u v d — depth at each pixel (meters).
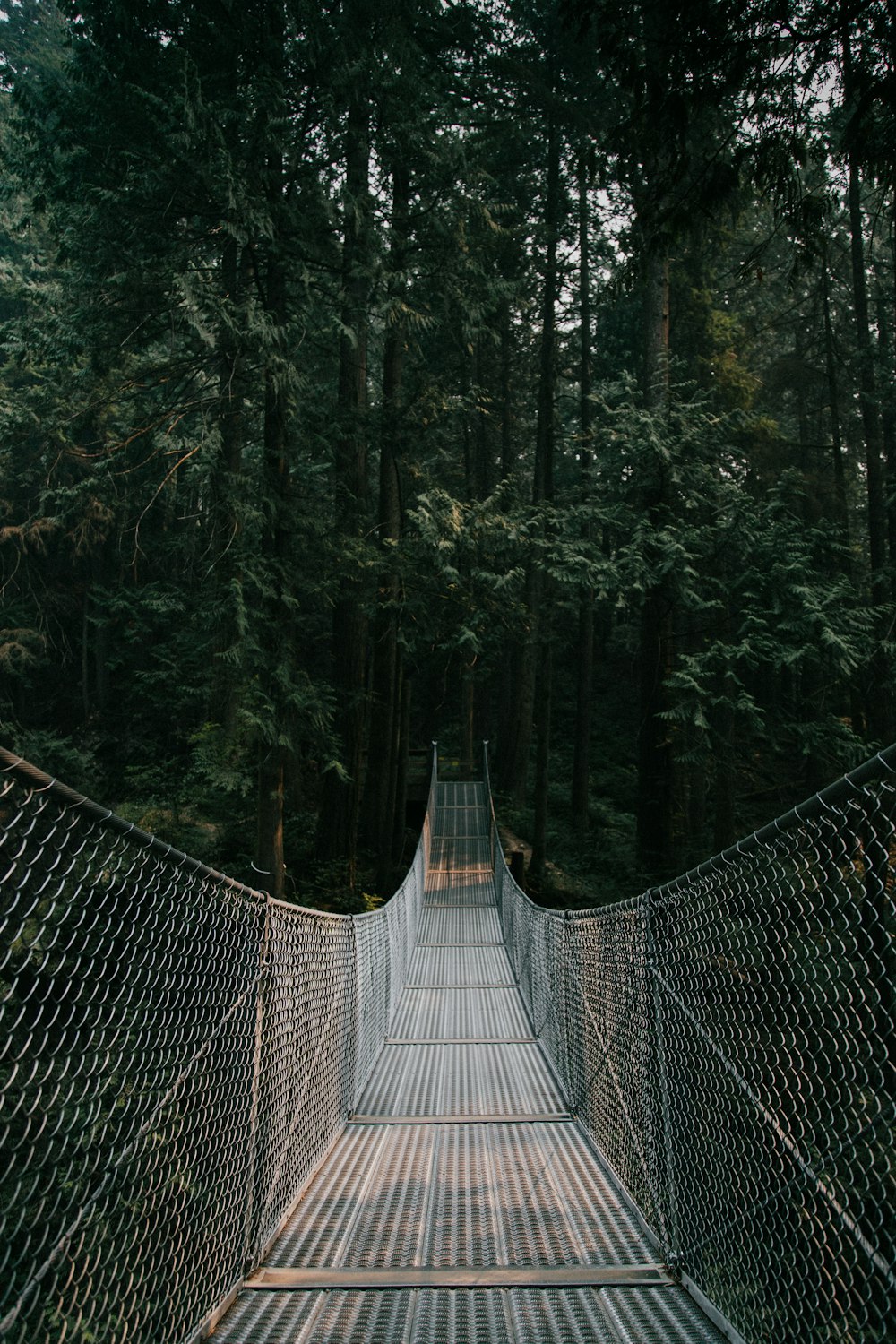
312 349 11.49
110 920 1.95
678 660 15.40
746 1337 2.39
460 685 25.73
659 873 13.88
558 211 20.11
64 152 10.81
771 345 26.56
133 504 14.99
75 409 12.77
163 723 19.69
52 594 20.62
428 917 15.09
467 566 14.53
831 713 13.97
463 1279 2.92
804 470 19.33
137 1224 2.09
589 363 20.89
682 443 13.47
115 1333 1.93
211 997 2.65
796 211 5.79
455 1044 7.63
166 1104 2.21
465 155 12.00
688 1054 3.03
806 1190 2.15
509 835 20.53
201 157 9.37
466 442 24.27
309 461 13.43
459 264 12.40
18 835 1.54
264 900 3.24
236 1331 2.56
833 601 12.36
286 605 10.78
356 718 14.91
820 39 5.16
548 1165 4.29
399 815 18.14
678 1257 2.98
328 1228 3.46
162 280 10.11
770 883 2.35
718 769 14.99
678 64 5.41
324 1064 4.50
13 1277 1.62
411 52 11.55
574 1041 5.43
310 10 10.11
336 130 10.76
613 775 25.47
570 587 14.19
